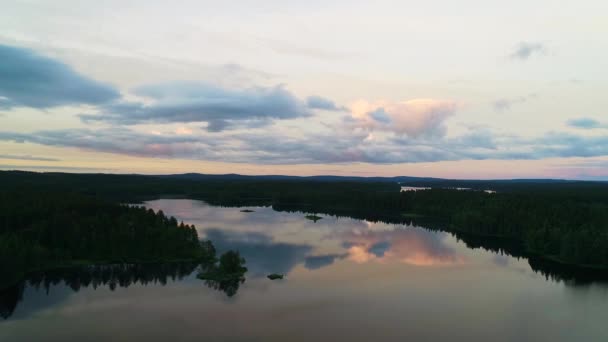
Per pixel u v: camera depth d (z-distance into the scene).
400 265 114.12
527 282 99.88
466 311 79.12
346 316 75.31
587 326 72.88
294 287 91.69
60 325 70.19
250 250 129.12
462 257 127.00
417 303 83.06
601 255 118.00
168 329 68.81
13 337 65.56
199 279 96.81
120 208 140.88
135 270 103.94
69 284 92.38
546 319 76.00
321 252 128.50
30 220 121.75
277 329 69.25
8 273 90.12
